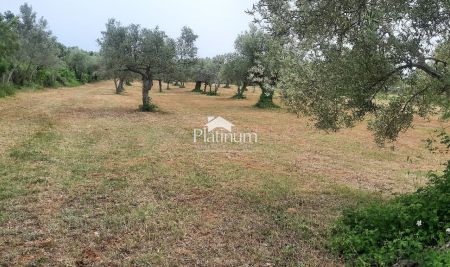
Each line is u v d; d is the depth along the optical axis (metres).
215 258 5.50
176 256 5.51
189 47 27.83
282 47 7.47
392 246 5.13
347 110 6.98
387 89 6.91
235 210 7.55
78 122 20.33
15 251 5.46
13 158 10.95
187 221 6.83
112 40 25.53
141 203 7.70
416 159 14.18
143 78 27.83
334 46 6.64
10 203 7.39
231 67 36.81
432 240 5.13
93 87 65.94
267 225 6.79
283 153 14.23
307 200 8.41
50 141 14.02
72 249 5.59
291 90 7.24
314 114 7.30
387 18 5.56
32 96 37.38
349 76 6.24
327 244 5.93
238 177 10.14
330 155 14.36
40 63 44.56
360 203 8.18
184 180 9.56
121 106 31.86
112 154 12.38
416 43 5.89
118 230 6.32
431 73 6.06
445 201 5.62
